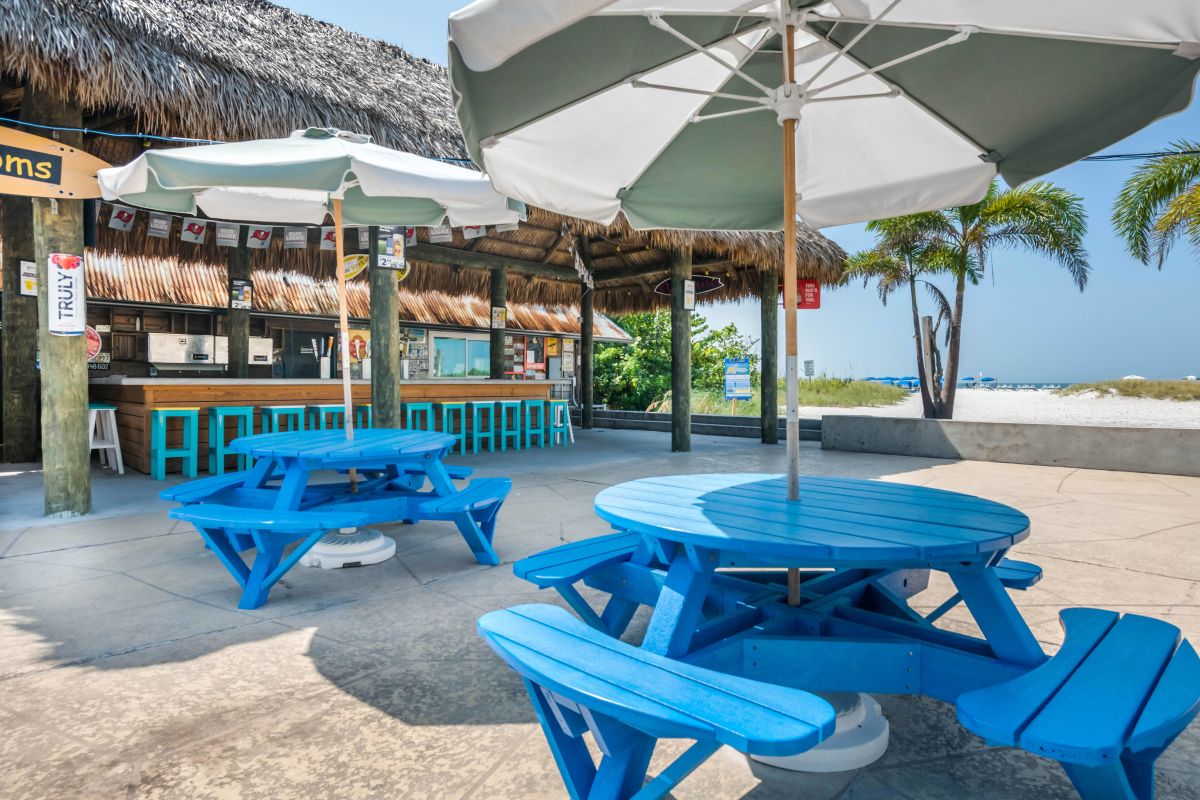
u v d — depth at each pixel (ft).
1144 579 11.08
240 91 18.65
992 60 7.73
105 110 20.77
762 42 8.19
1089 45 7.08
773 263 30.71
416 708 6.86
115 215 25.71
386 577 11.40
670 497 6.97
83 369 16.25
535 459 27.58
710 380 66.90
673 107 9.20
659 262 37.83
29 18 14.87
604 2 4.72
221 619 9.39
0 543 13.56
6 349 24.81
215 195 16.24
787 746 3.48
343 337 13.26
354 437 13.37
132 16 17.51
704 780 5.72
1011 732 3.84
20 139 14.55
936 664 5.54
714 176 10.58
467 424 31.35
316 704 6.93
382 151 13.61
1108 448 24.77
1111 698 4.22
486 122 7.47
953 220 47.37
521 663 4.50
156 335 37.01
